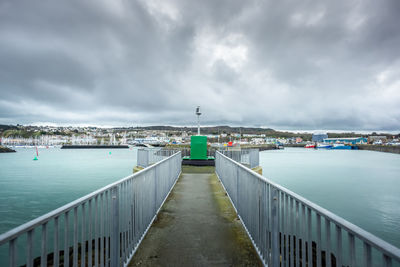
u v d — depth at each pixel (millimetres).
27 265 1732
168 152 17312
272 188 3061
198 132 17344
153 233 4523
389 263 1382
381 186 29922
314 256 6570
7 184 32656
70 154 112375
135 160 74125
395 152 118938
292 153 118000
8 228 16094
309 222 2256
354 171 45188
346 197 24016
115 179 36781
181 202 6652
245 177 4680
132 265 3412
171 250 3865
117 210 3072
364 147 161750
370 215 18422
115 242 3014
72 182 34156
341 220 1761
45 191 27906
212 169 14656
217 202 6648
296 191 26766
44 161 71250
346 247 9672
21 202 22844
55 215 2004
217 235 4449
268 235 3254
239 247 3977
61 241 10266
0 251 11031
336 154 109562
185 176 11320
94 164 61188
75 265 2311
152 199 5051
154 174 5246
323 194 25359
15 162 68000
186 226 4879
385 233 14898
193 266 3398
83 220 2434
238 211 5363
